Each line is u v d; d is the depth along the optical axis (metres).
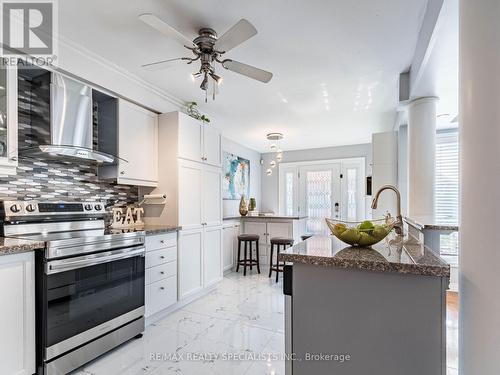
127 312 2.25
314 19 1.95
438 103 3.09
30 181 2.28
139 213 3.05
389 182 3.88
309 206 6.29
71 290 1.87
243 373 1.87
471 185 1.11
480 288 1.06
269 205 6.63
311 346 1.26
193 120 3.21
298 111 3.87
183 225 2.99
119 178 2.67
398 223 1.71
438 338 1.07
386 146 3.91
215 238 3.57
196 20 1.96
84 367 1.93
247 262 4.77
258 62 2.55
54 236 2.04
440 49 1.92
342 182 6.02
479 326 1.06
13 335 1.60
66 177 2.53
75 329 1.88
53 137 2.17
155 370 1.90
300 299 1.29
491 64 1.03
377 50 2.37
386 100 3.46
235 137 5.33
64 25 2.03
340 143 5.84
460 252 1.21
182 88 3.12
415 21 1.98
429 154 2.84
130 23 2.00
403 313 1.12
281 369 1.91
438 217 4.29
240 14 1.90
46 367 1.72
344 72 2.75
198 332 2.44
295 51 2.37
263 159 6.71
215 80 2.17
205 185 3.39
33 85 2.26
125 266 2.26
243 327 2.53
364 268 1.13
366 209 5.78
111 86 2.60
